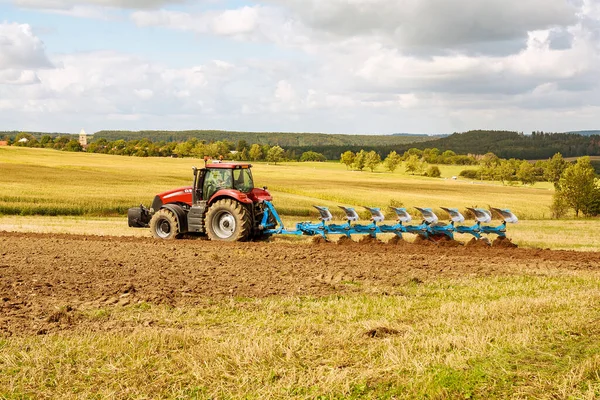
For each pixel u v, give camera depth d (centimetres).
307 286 1028
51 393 535
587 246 1891
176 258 1319
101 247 1508
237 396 521
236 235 1625
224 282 1052
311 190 6178
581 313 775
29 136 17738
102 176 6316
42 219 2948
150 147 14688
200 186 1714
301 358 614
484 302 888
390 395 514
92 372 585
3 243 1589
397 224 1603
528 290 995
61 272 1135
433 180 11238
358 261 1296
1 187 4406
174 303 888
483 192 7925
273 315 813
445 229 1591
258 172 10131
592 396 486
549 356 592
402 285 1052
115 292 956
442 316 792
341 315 806
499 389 512
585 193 4953
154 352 639
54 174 6259
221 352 624
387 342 656
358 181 8894
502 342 638
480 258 1353
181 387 546
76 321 784
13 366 600
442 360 585
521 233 2378
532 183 11906
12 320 782
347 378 545
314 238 1633
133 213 1897
